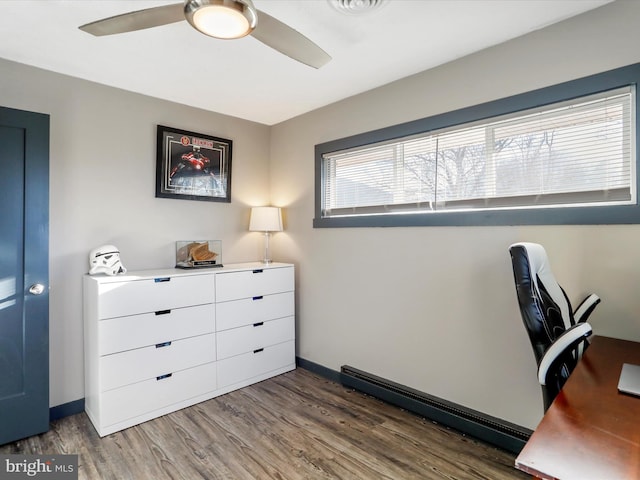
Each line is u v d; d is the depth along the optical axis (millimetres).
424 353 2533
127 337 2371
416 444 2162
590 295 1796
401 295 2660
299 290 3473
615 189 1789
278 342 3256
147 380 2455
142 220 2896
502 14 1858
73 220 2562
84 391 2596
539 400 2035
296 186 3496
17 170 2221
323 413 2543
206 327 2754
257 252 3699
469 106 2279
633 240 1724
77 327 2572
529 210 2031
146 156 2920
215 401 2738
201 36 2051
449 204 2420
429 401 2447
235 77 2605
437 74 2438
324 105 3197
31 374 2262
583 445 764
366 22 1917
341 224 3051
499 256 2164
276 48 1640
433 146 2510
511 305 2125
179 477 1875
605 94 1816
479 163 2285
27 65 2383
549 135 2010
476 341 2275
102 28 1461
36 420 2268
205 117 3289
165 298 2541
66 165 2533
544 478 667
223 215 3422
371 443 2172
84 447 2141
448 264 2396
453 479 1845
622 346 1573
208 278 2768
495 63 2168
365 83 2727
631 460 702
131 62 2365
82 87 2604
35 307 2281
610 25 1781
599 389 1079
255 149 3676
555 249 1949
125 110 2811
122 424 2340
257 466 1961
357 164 3004
